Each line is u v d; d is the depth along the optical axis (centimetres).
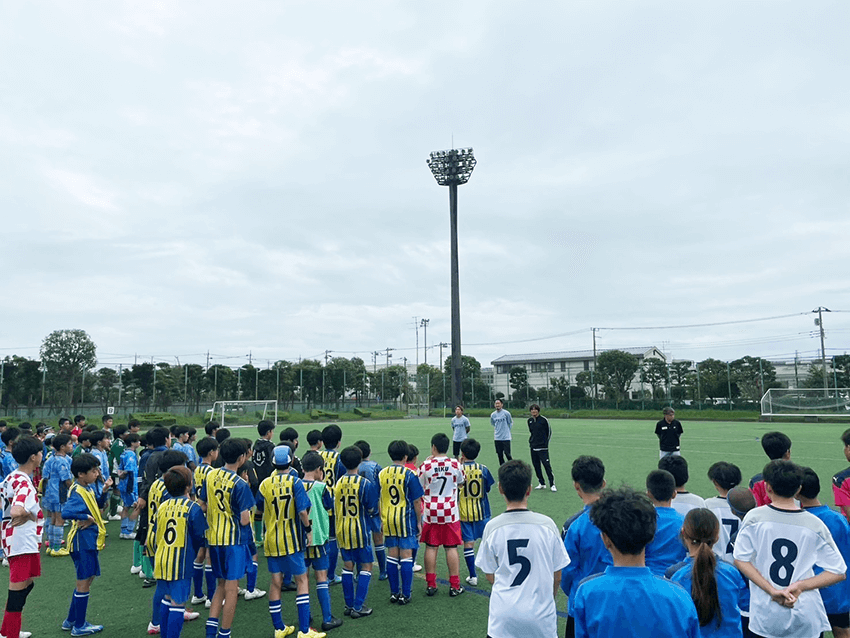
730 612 286
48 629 538
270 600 505
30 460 495
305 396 5803
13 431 906
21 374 3956
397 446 593
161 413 4288
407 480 589
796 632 321
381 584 660
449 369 6844
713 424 3416
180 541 475
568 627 354
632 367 5400
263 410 4750
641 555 236
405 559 588
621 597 228
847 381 4772
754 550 336
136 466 920
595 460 368
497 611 318
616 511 233
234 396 5241
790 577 323
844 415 3538
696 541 296
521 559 323
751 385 4806
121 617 567
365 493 555
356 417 5069
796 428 2920
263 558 786
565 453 1844
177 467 496
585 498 367
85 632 518
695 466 1448
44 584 676
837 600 357
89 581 522
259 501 577
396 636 497
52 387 4094
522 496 340
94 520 522
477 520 645
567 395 5597
